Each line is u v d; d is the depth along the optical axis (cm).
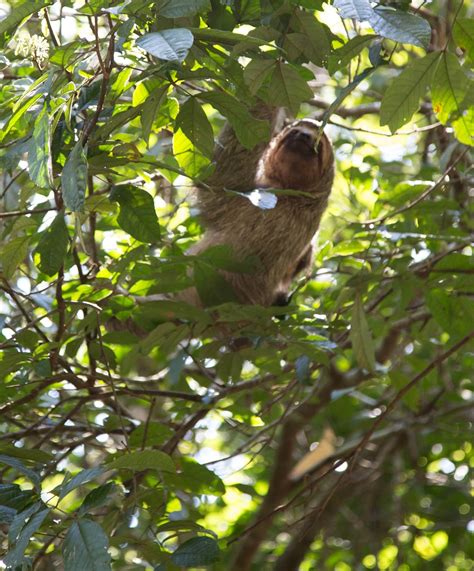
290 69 777
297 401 1359
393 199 1112
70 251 869
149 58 802
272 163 1257
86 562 582
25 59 934
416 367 1263
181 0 637
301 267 1338
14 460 721
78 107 788
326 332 1079
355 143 1357
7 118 856
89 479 630
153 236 822
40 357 902
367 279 1033
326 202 1291
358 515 1612
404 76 752
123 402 1397
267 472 1641
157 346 1064
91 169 784
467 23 720
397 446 1562
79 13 691
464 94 759
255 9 822
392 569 1517
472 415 1545
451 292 1061
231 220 1249
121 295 973
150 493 921
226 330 1083
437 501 1581
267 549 1563
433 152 1357
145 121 760
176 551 751
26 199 853
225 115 805
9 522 671
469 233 1266
